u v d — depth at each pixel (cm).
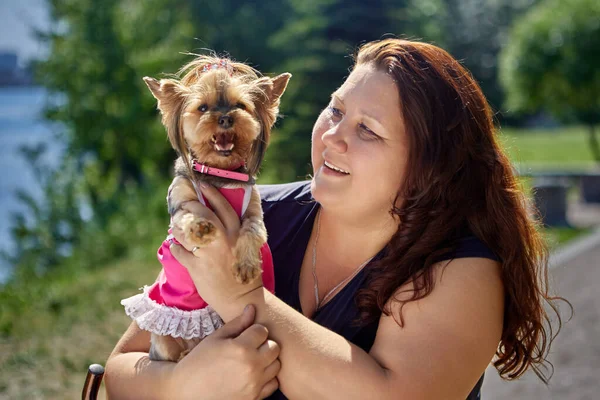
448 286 213
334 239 252
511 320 227
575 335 690
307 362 209
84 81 1820
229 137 240
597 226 1398
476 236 226
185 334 244
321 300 251
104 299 804
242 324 217
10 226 1247
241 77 262
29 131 2527
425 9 3847
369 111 229
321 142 245
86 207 1466
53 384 534
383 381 203
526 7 6931
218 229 223
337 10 2130
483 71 6259
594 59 2261
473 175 233
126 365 247
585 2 2278
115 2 1820
